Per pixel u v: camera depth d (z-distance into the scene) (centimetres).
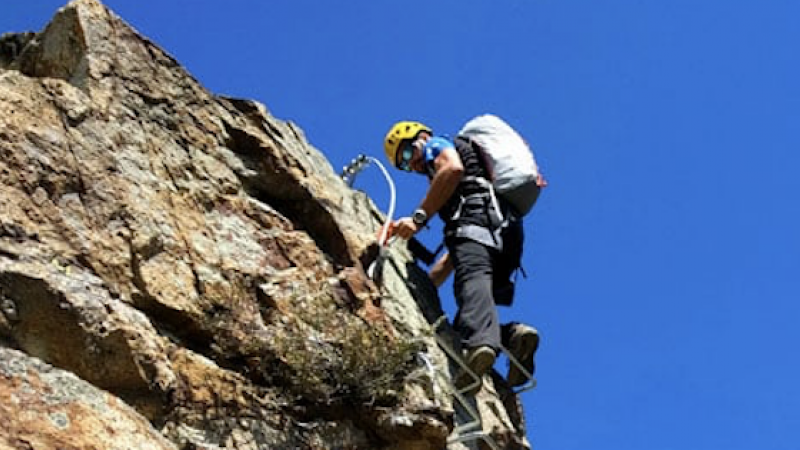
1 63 677
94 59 613
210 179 623
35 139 543
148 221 561
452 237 732
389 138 811
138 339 504
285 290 599
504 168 748
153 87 632
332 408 568
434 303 761
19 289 488
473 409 692
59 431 445
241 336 560
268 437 538
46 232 517
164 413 507
